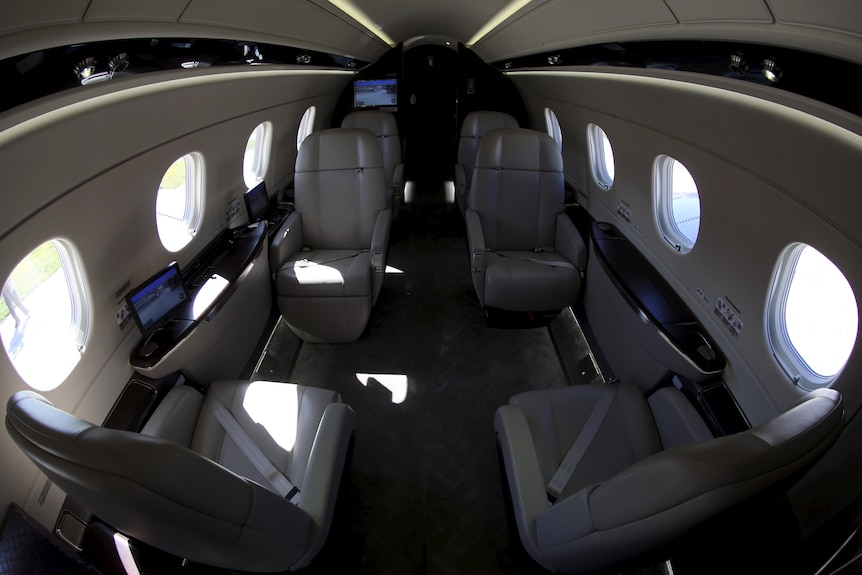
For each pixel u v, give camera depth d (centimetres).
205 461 104
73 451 97
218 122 276
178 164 282
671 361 227
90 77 130
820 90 114
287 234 347
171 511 97
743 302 194
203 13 157
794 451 100
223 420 213
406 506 242
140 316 207
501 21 325
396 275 456
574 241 342
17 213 139
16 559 139
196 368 245
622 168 316
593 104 329
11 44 95
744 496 96
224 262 292
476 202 373
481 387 321
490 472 260
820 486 149
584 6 192
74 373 182
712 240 214
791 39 113
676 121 210
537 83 479
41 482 164
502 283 335
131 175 201
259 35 220
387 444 277
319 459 187
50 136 138
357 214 368
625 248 306
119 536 166
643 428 210
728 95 160
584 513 118
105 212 188
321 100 557
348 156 359
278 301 336
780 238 163
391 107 662
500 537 229
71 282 183
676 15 146
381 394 314
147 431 192
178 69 178
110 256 199
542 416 216
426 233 543
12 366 151
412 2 328
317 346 359
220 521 105
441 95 695
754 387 191
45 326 178
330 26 297
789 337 178
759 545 161
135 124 185
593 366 323
